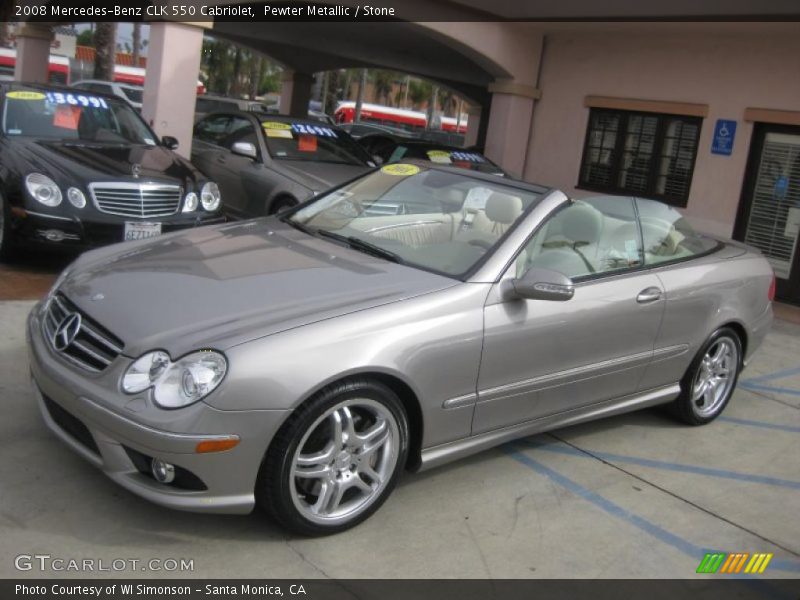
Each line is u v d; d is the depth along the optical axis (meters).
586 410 4.42
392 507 3.71
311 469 3.27
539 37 12.53
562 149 12.58
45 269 6.79
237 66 50.56
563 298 3.74
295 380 3.09
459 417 3.73
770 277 5.47
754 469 4.67
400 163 4.94
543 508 3.89
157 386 3.03
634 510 3.99
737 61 10.52
